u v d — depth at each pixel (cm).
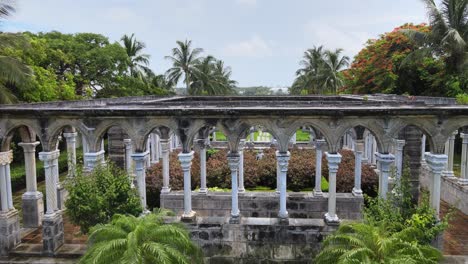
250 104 1032
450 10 2228
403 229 646
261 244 835
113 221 664
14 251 869
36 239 959
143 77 3869
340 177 1377
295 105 954
